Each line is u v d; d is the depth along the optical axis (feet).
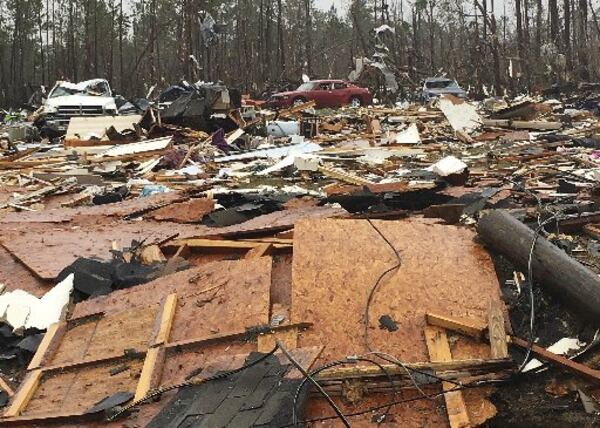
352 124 76.48
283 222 24.48
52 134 70.44
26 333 17.46
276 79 142.41
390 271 16.16
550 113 68.49
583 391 12.43
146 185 38.68
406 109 85.35
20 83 168.25
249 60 153.89
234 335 14.70
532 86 117.08
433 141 58.80
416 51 143.33
